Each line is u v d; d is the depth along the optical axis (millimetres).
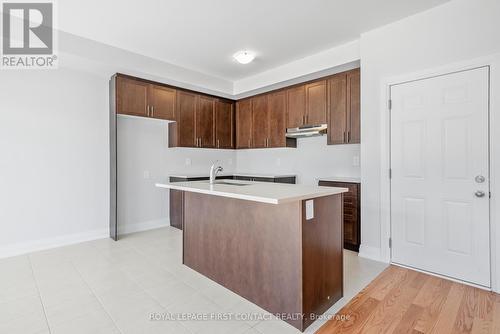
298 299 1802
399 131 2771
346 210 3359
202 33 3148
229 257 2342
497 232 2215
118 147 4074
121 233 4109
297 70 4000
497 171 2207
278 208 1929
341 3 2514
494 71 2213
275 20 2848
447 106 2459
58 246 3477
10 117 3160
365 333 1736
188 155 4938
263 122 4781
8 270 2709
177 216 4473
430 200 2582
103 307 2045
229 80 5000
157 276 2600
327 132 3797
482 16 2271
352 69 3543
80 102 3670
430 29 2557
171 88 4320
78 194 3656
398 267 2762
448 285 2363
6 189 3133
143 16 2768
